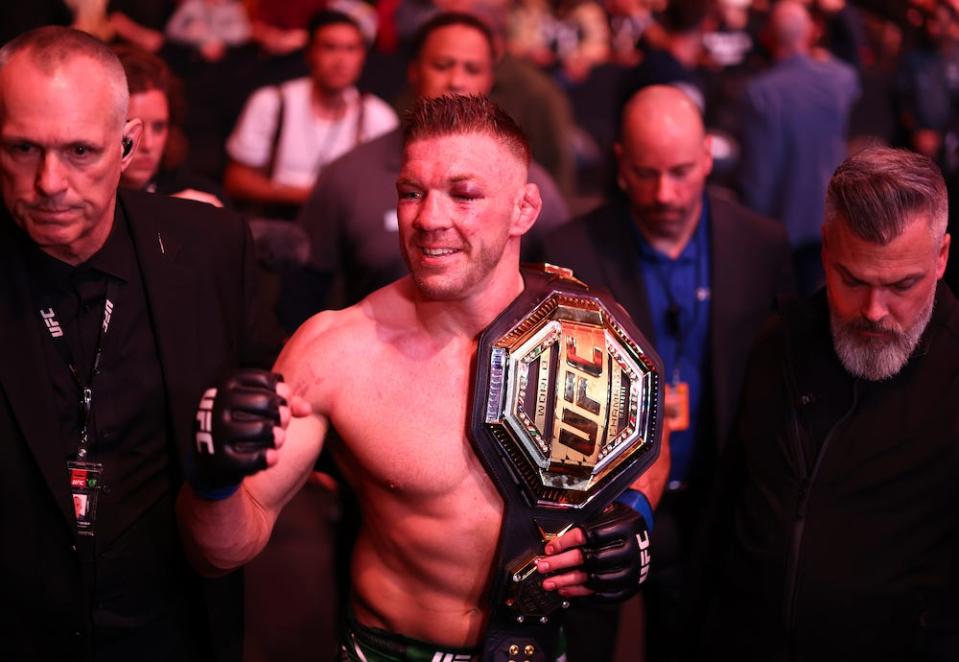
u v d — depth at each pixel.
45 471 1.83
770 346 2.05
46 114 1.69
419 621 1.80
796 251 3.27
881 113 5.86
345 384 1.75
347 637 1.90
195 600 2.04
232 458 1.55
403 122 1.73
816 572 1.90
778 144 4.58
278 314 3.00
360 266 2.96
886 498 1.88
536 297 1.78
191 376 1.96
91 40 1.76
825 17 5.86
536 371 1.74
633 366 1.81
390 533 1.79
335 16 4.08
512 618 1.77
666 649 2.75
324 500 4.14
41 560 1.86
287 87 4.17
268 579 3.64
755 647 1.99
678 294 2.73
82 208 1.75
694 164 2.62
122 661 1.96
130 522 1.93
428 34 3.18
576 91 7.11
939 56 5.30
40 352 1.85
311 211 3.01
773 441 1.99
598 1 7.82
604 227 2.73
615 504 1.82
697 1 4.62
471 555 1.77
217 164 5.05
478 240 1.66
